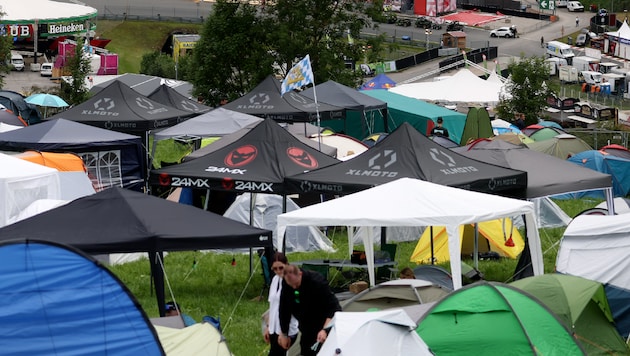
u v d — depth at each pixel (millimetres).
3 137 33938
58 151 33625
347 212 20438
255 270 26281
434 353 15414
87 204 19688
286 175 25031
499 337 15867
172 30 146250
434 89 62719
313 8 69812
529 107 61094
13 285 13445
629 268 19984
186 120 40062
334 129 51062
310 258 27875
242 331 20328
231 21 69125
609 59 127812
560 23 167250
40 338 13414
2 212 25578
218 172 25266
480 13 172125
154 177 25281
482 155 28766
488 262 27750
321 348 14047
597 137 50781
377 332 13562
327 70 68938
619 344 19016
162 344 15195
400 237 31172
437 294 18469
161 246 18797
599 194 41000
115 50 137000
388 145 25234
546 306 16516
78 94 65312
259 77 67750
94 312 13750
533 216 21812
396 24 159500
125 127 40219
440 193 21109
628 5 183875
